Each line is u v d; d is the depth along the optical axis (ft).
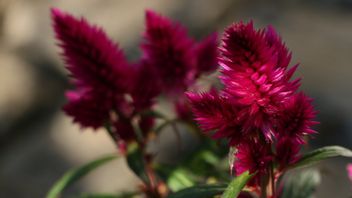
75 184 4.75
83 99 1.97
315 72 5.26
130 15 6.40
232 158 1.61
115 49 1.97
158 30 2.00
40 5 6.91
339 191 3.92
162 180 2.07
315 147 4.46
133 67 2.01
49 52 6.33
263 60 1.55
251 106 1.59
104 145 5.18
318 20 6.30
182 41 2.01
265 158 1.61
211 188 1.67
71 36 1.93
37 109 6.02
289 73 1.58
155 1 6.53
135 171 1.98
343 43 5.74
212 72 2.04
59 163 5.16
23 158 5.33
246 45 1.54
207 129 1.61
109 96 1.97
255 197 1.82
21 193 4.92
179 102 2.06
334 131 4.60
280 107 1.58
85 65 1.95
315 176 2.00
